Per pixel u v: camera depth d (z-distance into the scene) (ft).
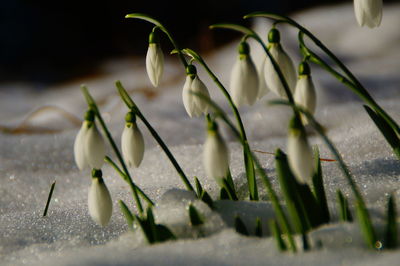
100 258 2.23
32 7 12.77
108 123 4.29
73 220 2.52
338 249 2.17
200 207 2.32
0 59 11.98
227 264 2.17
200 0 12.73
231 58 7.31
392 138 2.36
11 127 4.36
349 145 2.85
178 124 4.05
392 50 8.08
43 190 2.97
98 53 12.54
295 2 12.34
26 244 2.42
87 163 2.21
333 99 4.61
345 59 8.14
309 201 2.26
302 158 2.09
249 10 12.53
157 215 2.33
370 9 2.29
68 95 7.36
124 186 2.84
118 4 12.86
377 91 5.16
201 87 2.34
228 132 3.78
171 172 2.90
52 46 12.46
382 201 2.39
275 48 2.23
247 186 2.50
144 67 9.47
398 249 2.17
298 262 2.15
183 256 2.20
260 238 2.24
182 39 12.66
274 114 4.05
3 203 2.88
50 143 3.62
